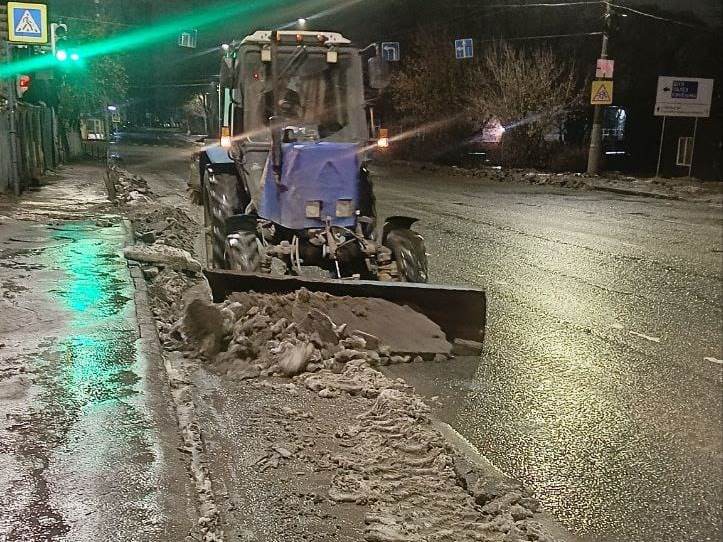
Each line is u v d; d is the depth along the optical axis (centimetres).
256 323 579
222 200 822
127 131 7175
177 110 7881
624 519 383
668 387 577
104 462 354
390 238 738
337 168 706
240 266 671
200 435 406
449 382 572
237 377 529
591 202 2028
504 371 602
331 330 588
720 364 636
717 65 3091
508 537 342
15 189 1404
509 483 393
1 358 489
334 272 738
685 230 1481
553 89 3183
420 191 2320
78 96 3219
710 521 384
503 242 1284
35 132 1848
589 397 550
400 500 367
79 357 498
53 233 991
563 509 391
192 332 567
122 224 1093
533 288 923
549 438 477
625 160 3259
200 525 313
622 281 977
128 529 299
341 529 333
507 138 3325
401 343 614
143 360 500
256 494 359
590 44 3353
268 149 778
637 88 3278
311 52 788
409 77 3797
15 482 329
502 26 3531
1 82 1758
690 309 833
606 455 455
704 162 2753
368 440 431
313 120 792
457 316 639
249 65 783
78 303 637
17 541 284
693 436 486
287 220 702
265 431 434
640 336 717
